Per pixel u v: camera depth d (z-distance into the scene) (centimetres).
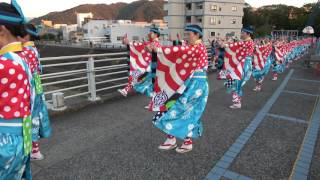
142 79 626
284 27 6303
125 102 660
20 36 177
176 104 378
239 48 585
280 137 461
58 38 7150
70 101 624
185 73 373
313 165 368
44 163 361
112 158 378
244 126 510
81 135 453
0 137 162
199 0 3947
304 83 963
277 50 999
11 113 162
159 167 358
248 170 354
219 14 4044
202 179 332
